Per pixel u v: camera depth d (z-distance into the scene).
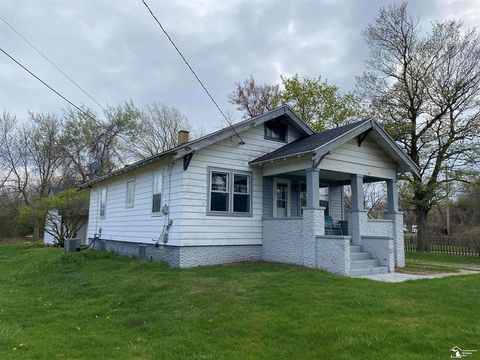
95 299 7.59
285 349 4.46
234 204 11.98
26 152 34.16
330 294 6.79
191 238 10.95
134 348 4.61
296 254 10.98
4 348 4.68
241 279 8.37
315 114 26.52
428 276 9.90
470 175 18.86
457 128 19.09
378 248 11.04
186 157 10.98
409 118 20.20
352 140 11.80
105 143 31.92
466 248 18.09
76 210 22.81
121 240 15.25
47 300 7.85
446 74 19.17
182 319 5.74
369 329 4.90
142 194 13.70
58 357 4.33
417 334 4.71
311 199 10.54
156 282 8.52
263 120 12.62
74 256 13.81
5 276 11.79
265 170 12.55
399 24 20.05
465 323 5.19
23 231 34.31
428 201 19.70
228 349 4.50
